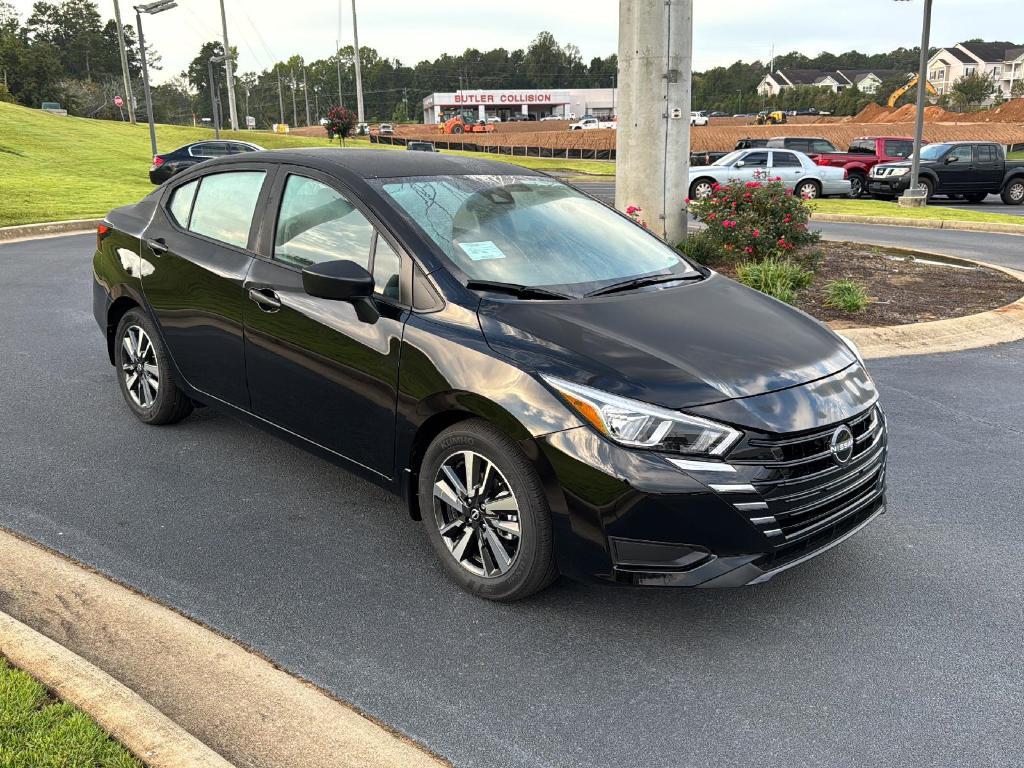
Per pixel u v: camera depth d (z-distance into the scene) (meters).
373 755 2.58
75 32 158.88
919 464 4.98
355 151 4.51
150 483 4.54
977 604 3.52
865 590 3.63
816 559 3.89
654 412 2.99
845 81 171.50
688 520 2.97
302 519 4.18
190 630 3.20
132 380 5.34
